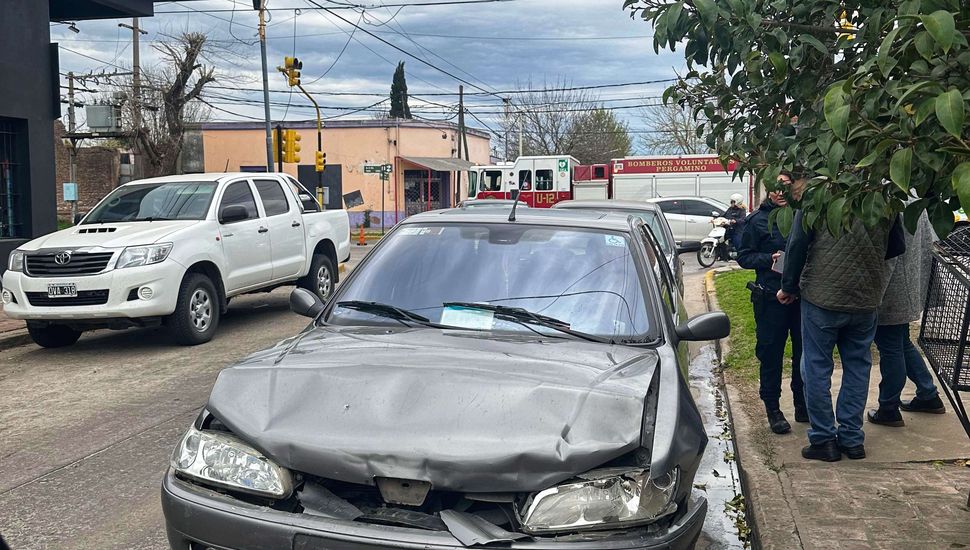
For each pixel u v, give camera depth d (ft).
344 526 9.30
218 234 35.01
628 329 12.90
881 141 8.29
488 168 110.73
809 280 17.57
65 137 126.00
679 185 100.99
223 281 35.27
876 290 17.17
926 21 7.56
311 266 42.65
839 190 9.50
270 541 9.48
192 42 124.36
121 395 26.00
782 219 10.41
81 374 29.14
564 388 10.30
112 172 165.68
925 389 20.40
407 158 157.99
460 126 167.94
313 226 42.70
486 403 10.03
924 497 15.53
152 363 30.68
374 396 10.28
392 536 9.11
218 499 10.01
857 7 11.28
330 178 162.61
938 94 7.75
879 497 15.60
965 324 13.80
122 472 18.83
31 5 50.88
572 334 12.71
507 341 12.35
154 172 130.41
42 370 29.96
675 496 9.94
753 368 27.53
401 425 9.78
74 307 30.91
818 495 15.78
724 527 16.34
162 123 131.13
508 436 9.59
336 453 9.61
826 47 11.60
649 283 13.75
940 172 8.57
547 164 107.86
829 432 17.79
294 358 11.66
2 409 24.58
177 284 32.30
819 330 17.60
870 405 21.30
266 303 46.91
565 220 15.03
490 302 13.44
